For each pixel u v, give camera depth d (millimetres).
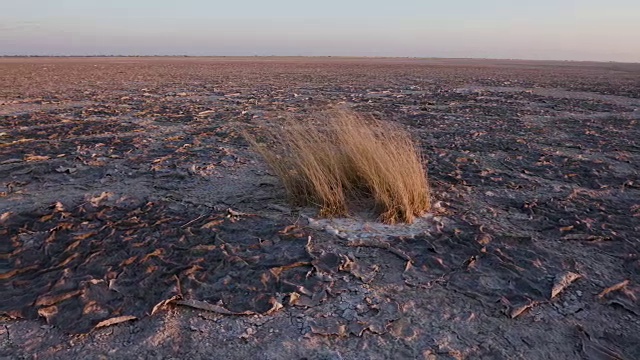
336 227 4223
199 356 2568
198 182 5676
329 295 3172
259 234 4066
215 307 2973
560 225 4441
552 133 9766
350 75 32969
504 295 3207
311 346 2662
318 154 4938
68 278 3246
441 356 2602
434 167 6484
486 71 43219
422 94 18875
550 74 38719
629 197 5461
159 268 3395
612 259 3799
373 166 4715
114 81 24516
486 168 6621
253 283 3264
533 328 2871
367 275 3430
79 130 9297
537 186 5777
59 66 45125
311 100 15773
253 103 14758
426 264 3602
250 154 7211
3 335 2703
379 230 4184
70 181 5668
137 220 4273
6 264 3514
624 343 2764
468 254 3766
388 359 2572
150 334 2729
